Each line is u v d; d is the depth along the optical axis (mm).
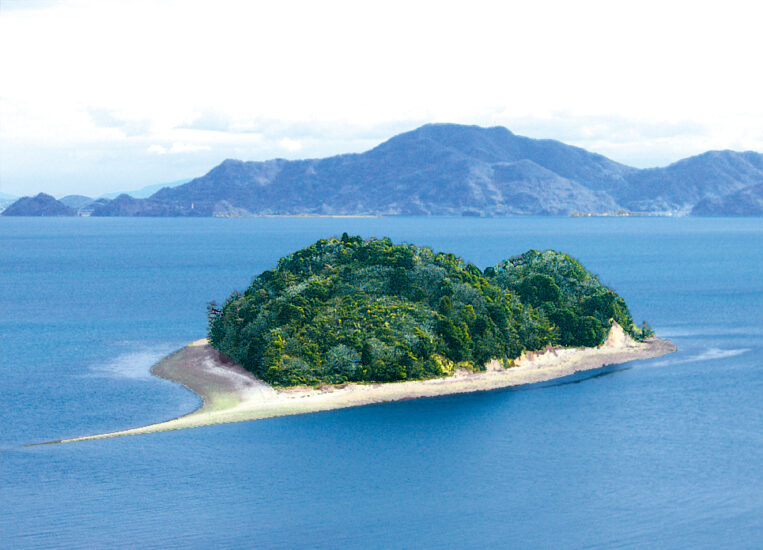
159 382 118375
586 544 68625
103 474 82500
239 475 82438
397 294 133875
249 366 119750
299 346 117188
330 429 96125
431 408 104562
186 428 96375
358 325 121312
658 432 96688
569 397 110812
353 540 69375
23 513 73500
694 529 71375
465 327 123438
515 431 96625
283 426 96812
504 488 80312
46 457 87125
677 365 129875
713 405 107562
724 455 89062
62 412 103438
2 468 83938
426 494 78438
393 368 114312
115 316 190500
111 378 121375
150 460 86188
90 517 72875
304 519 73000
